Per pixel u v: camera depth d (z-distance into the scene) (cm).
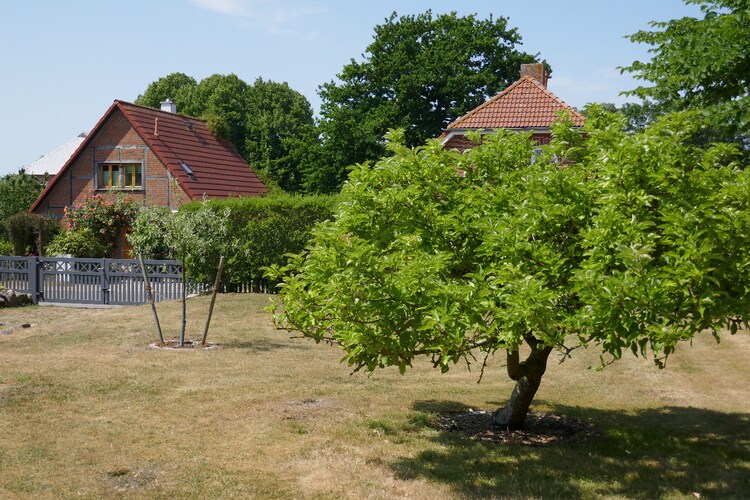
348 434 838
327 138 5009
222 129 4009
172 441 805
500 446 809
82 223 3120
